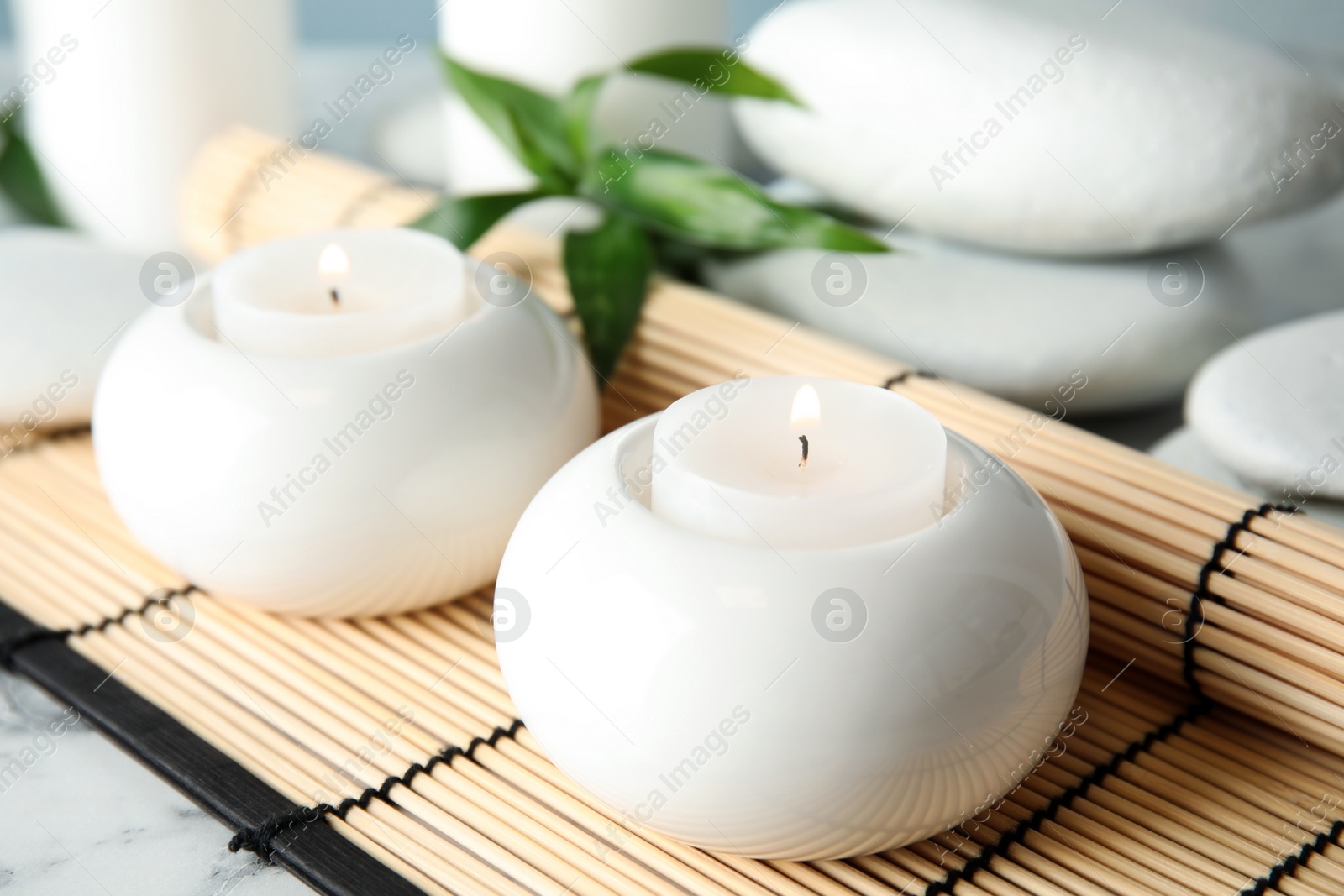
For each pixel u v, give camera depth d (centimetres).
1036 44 62
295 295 50
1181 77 60
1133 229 62
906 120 63
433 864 39
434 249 50
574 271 58
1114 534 44
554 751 37
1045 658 35
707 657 33
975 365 61
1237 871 38
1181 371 63
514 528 45
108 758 46
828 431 40
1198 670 45
